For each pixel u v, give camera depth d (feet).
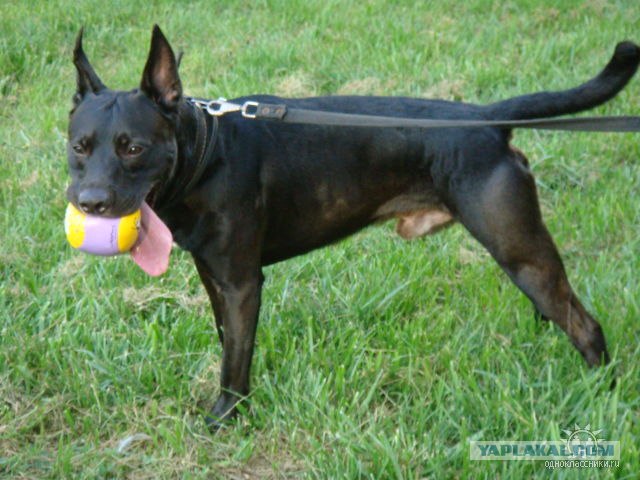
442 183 7.93
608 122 7.48
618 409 7.77
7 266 9.17
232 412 7.90
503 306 8.62
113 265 9.12
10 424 7.79
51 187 10.06
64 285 8.92
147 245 7.39
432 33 12.85
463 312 8.70
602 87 7.95
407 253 9.23
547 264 7.87
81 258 9.13
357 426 7.66
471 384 7.87
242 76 11.89
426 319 8.58
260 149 7.80
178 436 7.66
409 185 8.04
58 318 8.57
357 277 8.98
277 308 8.76
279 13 14.06
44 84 12.07
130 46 13.26
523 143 10.54
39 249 9.35
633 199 9.86
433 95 11.32
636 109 10.85
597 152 10.46
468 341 8.29
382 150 7.95
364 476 7.40
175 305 8.86
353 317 8.64
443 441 7.61
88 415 7.86
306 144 7.90
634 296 8.58
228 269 7.70
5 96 11.96
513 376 7.97
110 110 7.32
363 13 13.75
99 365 8.14
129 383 8.09
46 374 8.12
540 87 11.36
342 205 8.01
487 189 7.82
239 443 7.72
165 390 8.05
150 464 7.58
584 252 9.32
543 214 9.80
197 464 7.55
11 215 9.75
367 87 11.49
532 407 7.69
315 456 7.50
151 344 8.30
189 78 11.94
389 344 8.36
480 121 7.86
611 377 7.90
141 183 7.34
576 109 8.02
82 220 7.29
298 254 8.18
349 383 7.98
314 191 7.93
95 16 14.06
